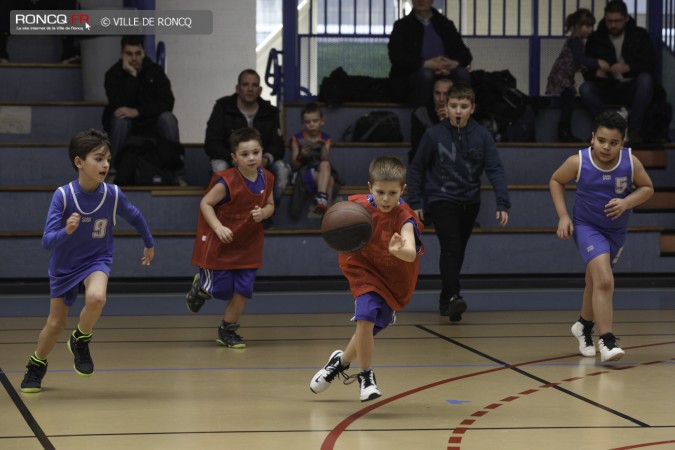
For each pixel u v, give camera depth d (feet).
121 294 34.86
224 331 23.00
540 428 14.47
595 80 42.83
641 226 39.65
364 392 15.83
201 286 23.13
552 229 37.68
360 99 42.09
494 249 37.42
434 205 27.96
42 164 39.09
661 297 33.81
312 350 22.35
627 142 41.55
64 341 23.67
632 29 42.57
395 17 46.47
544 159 40.73
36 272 36.11
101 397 16.87
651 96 42.06
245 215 22.93
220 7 51.62
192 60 51.49
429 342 23.41
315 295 34.58
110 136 37.93
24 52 45.34
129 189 37.11
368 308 15.78
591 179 21.07
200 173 41.55
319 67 45.24
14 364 20.21
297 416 15.37
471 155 27.84
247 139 22.89
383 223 15.93
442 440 13.73
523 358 21.07
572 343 23.27
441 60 39.93
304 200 37.55
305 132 37.76
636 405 16.14
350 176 40.22
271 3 57.98
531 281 36.86
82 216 16.90
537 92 46.57
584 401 16.47
